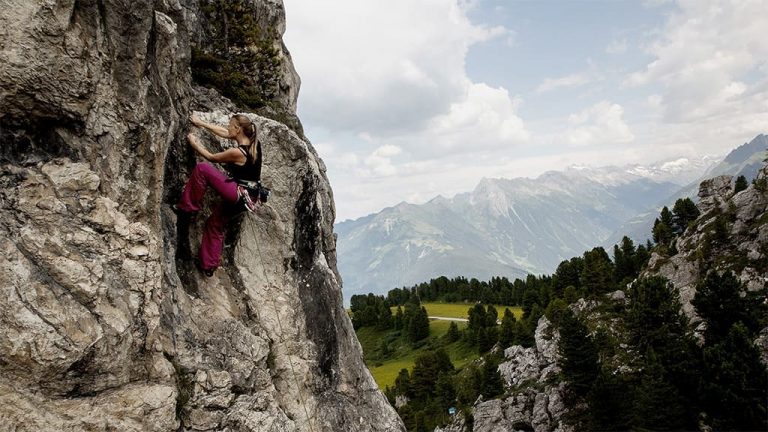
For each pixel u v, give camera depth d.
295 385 11.54
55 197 7.68
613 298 71.56
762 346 43.59
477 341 115.88
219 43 18.84
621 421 43.44
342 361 13.21
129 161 8.73
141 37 8.70
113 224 8.13
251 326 11.16
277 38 23.48
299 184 12.91
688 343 41.53
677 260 71.94
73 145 8.11
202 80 15.30
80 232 7.71
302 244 13.00
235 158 10.24
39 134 7.85
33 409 6.75
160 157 9.29
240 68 19.55
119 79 8.53
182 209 10.23
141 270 8.31
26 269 7.00
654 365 41.09
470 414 67.56
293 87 25.39
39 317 6.89
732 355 35.84
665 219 98.31
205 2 18.81
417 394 100.38
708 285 48.38
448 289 199.12
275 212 12.32
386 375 124.81
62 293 7.20
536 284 155.25
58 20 7.53
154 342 8.29
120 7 8.36
